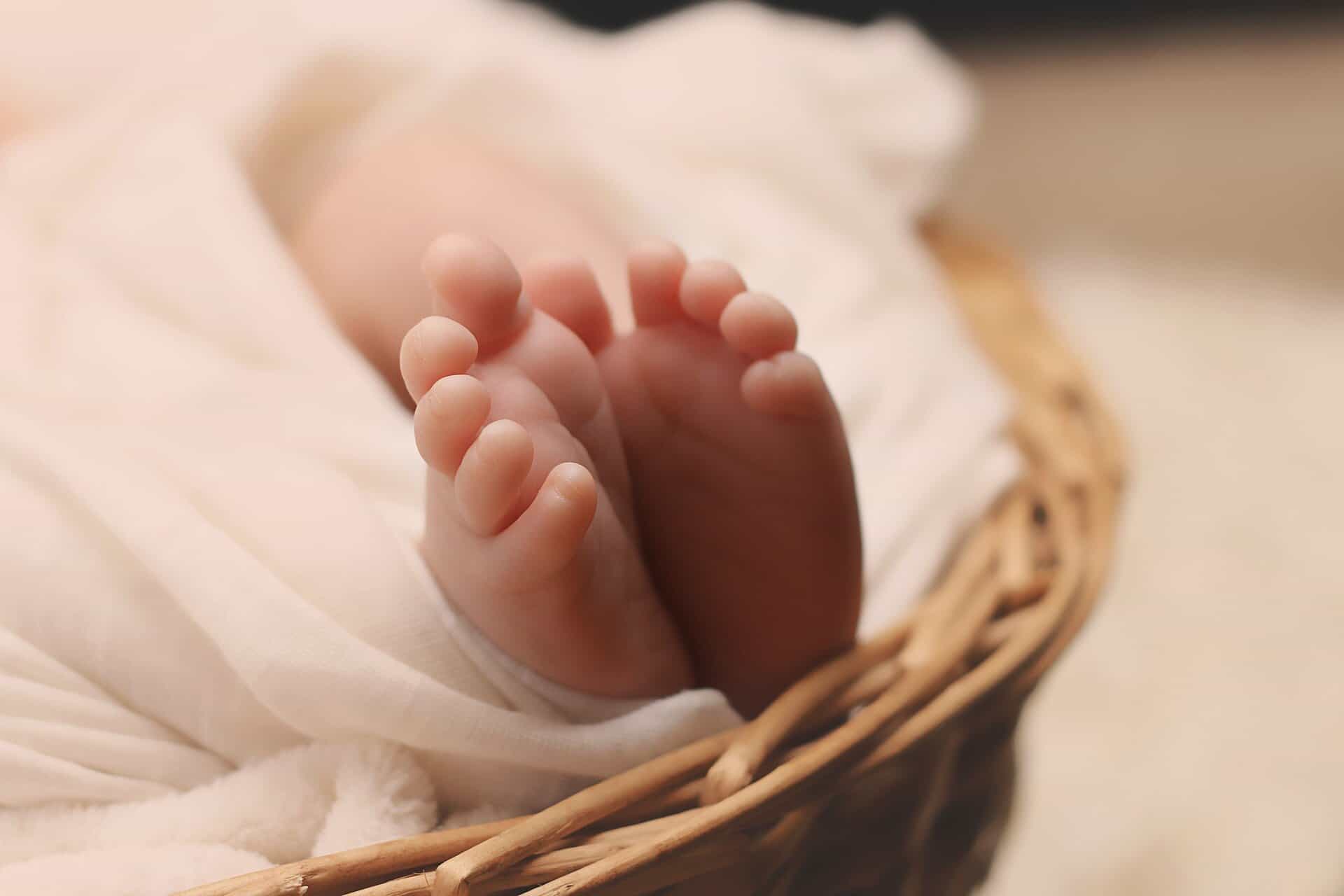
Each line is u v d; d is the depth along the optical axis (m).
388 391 0.39
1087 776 0.54
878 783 0.36
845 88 0.56
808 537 0.35
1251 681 0.58
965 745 0.38
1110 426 0.45
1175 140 1.11
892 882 0.38
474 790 0.35
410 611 0.34
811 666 0.37
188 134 0.42
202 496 0.35
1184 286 0.87
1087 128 1.14
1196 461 0.70
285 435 0.37
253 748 0.35
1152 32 1.33
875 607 0.39
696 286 0.34
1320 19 1.33
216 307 0.40
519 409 0.33
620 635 0.34
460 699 0.34
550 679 0.35
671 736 0.35
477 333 0.33
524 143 0.46
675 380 0.35
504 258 0.33
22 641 0.34
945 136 0.56
